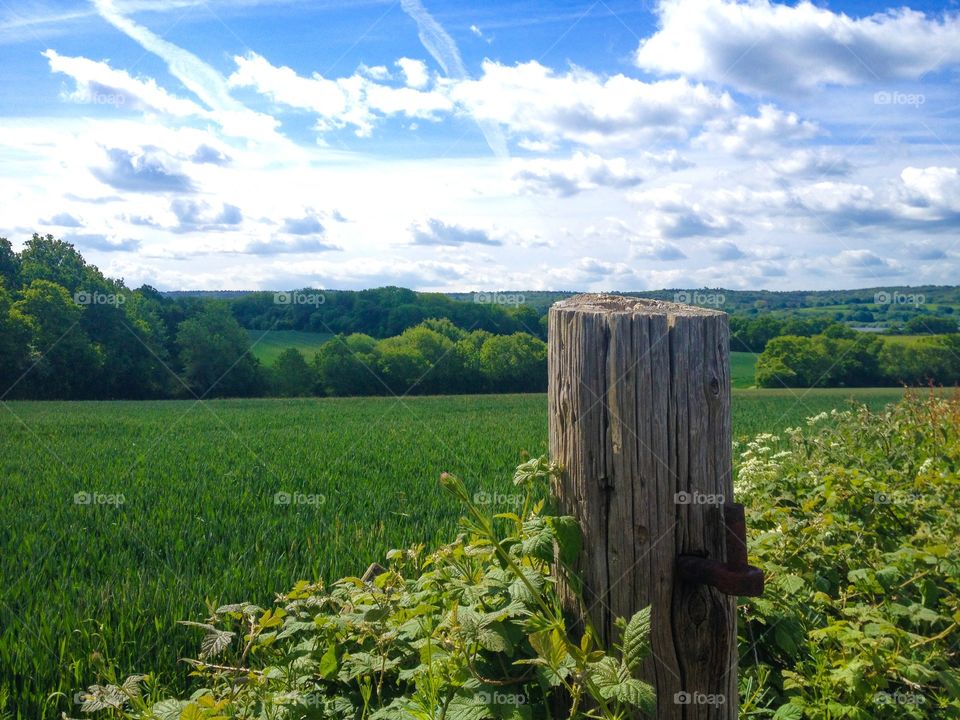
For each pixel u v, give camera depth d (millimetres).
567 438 2512
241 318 56406
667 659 2361
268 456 12984
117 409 32719
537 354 51312
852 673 2865
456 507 7613
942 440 7289
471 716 2168
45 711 3311
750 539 3971
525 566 2676
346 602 2938
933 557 3760
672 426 2365
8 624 4246
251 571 5141
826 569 3824
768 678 3240
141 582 4938
